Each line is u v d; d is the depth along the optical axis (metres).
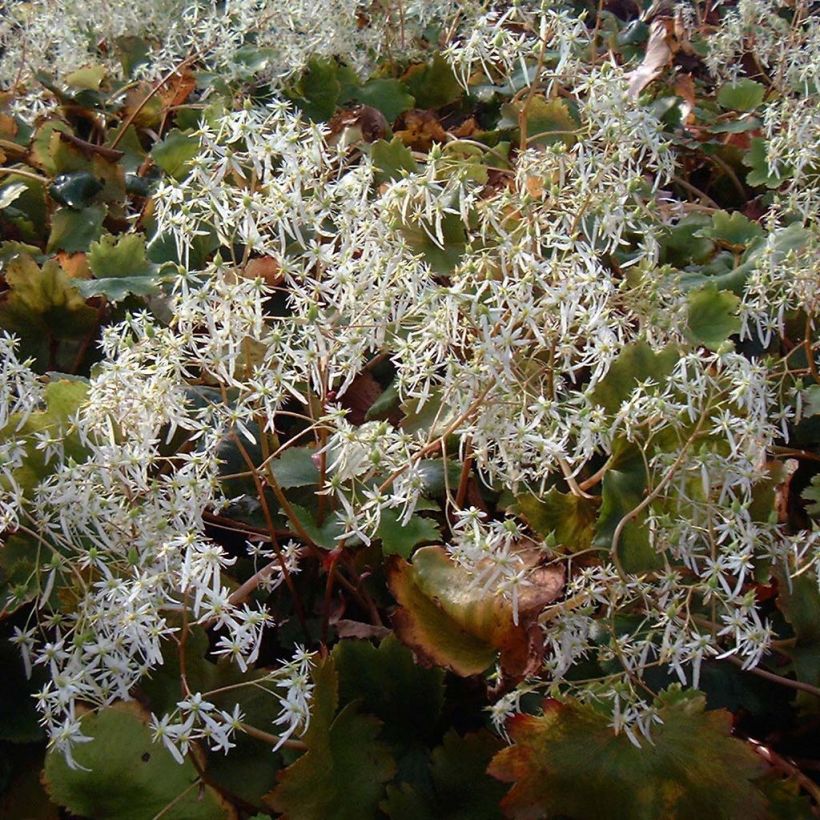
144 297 0.58
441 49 0.86
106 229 0.65
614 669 0.41
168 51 0.75
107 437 0.40
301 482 0.46
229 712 0.39
